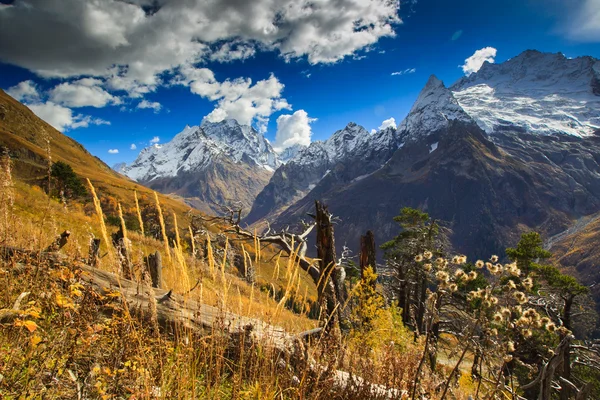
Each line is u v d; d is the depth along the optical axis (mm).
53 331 2500
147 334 2822
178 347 2664
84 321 2496
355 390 3123
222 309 2582
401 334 6305
